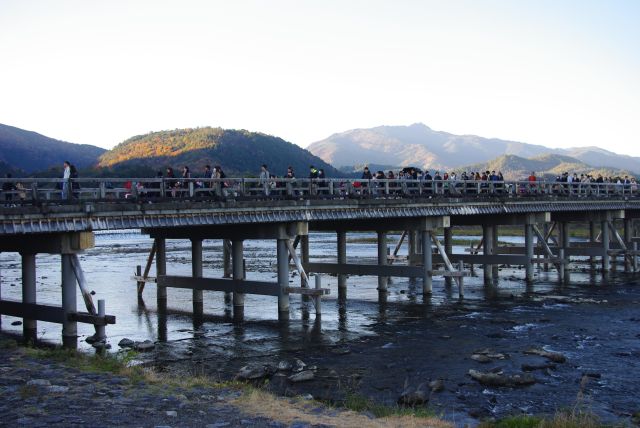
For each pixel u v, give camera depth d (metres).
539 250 55.72
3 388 17.16
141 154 195.12
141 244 99.62
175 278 38.91
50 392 16.86
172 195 30.61
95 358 21.81
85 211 25.45
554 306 37.47
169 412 15.40
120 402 16.20
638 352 26.03
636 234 89.44
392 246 89.19
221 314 36.38
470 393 20.61
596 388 21.14
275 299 42.00
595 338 28.67
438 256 50.12
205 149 193.25
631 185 58.75
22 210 23.58
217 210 29.70
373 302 39.97
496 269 53.09
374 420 16.08
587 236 98.62
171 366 24.27
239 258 35.91
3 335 29.64
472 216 50.66
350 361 25.00
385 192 37.56
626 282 48.56
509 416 17.61
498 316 34.41
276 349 27.33
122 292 44.97
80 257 73.69
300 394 20.05
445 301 39.97
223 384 19.50
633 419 17.73
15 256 80.31
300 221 33.47
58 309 26.70
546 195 48.72
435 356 25.69
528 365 23.81
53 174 105.69
